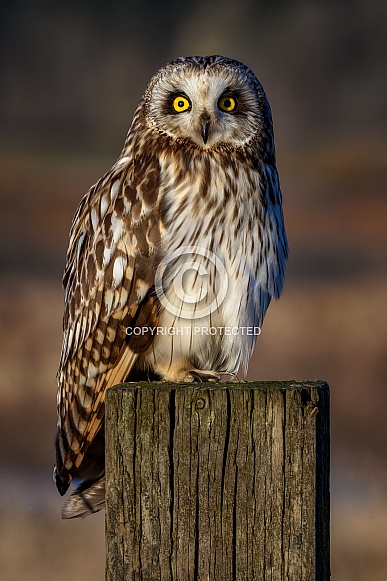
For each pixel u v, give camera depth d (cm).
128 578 753
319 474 755
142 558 753
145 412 755
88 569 1639
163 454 754
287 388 755
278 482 749
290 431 749
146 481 754
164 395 754
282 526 748
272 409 749
